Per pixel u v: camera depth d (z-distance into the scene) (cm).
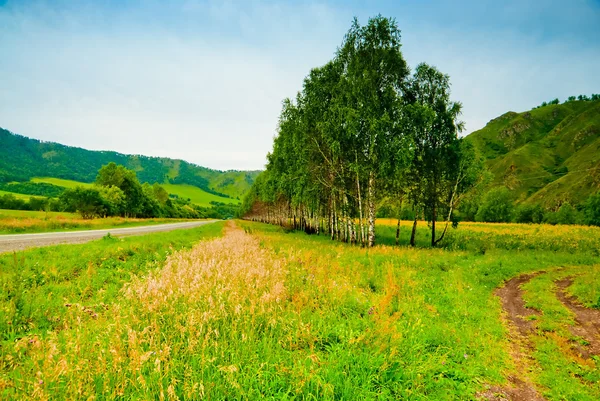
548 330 805
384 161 2236
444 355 562
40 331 545
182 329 476
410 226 4609
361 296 889
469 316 862
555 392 511
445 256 1922
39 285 806
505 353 650
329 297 805
